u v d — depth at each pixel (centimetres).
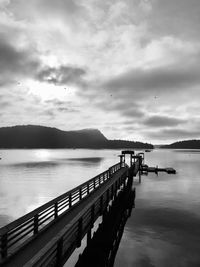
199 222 2148
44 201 3095
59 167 8462
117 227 1852
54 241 737
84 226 1191
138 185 4241
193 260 1437
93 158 15238
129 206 2694
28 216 977
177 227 2017
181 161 12169
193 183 4456
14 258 822
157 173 6044
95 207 1441
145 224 2098
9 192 3706
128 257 1468
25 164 9944
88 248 1248
